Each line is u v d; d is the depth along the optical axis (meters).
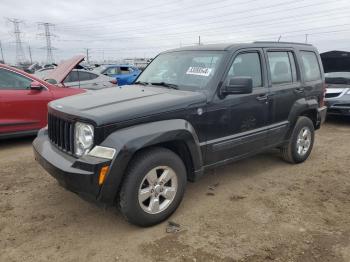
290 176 5.14
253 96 4.50
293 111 5.28
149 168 3.40
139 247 3.24
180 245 3.28
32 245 3.24
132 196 3.32
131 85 4.81
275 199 4.32
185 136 3.65
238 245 3.28
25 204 4.06
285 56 5.25
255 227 3.62
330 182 4.93
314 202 4.25
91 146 3.24
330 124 9.57
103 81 11.84
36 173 5.09
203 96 3.90
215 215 3.87
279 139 5.18
